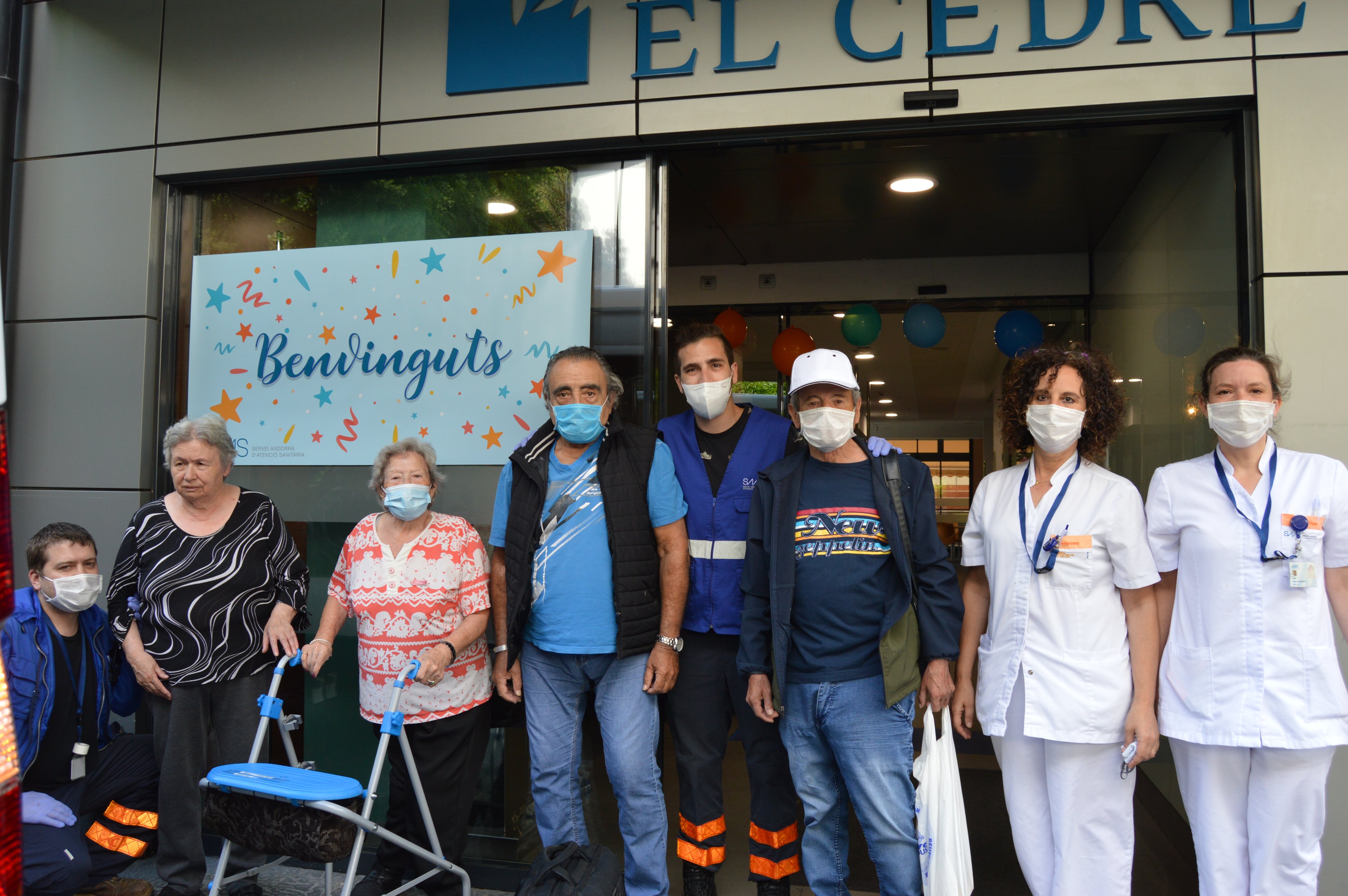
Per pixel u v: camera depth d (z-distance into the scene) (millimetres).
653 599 2729
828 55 3197
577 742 2830
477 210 3561
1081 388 2428
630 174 3428
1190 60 2959
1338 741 2230
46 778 2918
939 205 5086
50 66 3949
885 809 2455
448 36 3529
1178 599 2432
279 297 3709
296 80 3676
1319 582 2275
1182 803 3516
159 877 3121
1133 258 4723
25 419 3855
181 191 3889
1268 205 2891
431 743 2785
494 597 2938
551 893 2396
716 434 2967
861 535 2484
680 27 3318
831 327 6887
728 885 3283
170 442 2918
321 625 3023
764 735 2818
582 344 3408
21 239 3916
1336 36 2885
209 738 3049
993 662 2506
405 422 3539
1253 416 2293
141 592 2908
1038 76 3055
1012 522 2494
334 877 3285
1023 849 2496
